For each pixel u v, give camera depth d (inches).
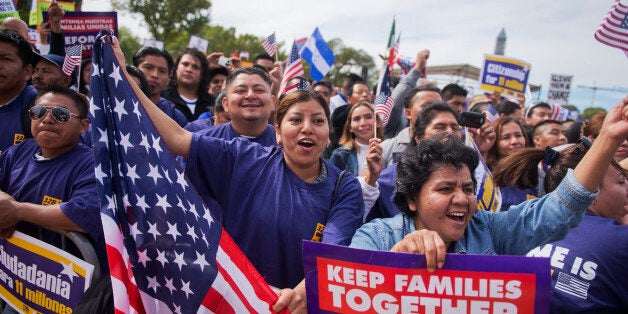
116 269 75.9
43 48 224.8
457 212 73.7
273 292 77.9
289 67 187.9
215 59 276.8
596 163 69.2
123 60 84.8
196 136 92.4
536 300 65.8
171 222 81.4
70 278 93.0
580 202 71.1
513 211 81.5
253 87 132.5
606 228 82.9
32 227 101.9
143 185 81.4
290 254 87.4
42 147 103.7
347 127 181.0
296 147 89.9
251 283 79.0
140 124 82.0
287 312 77.1
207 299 80.3
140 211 81.1
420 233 67.4
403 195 81.0
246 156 93.6
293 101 91.6
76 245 94.7
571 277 82.9
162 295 81.8
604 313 81.2
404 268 68.4
